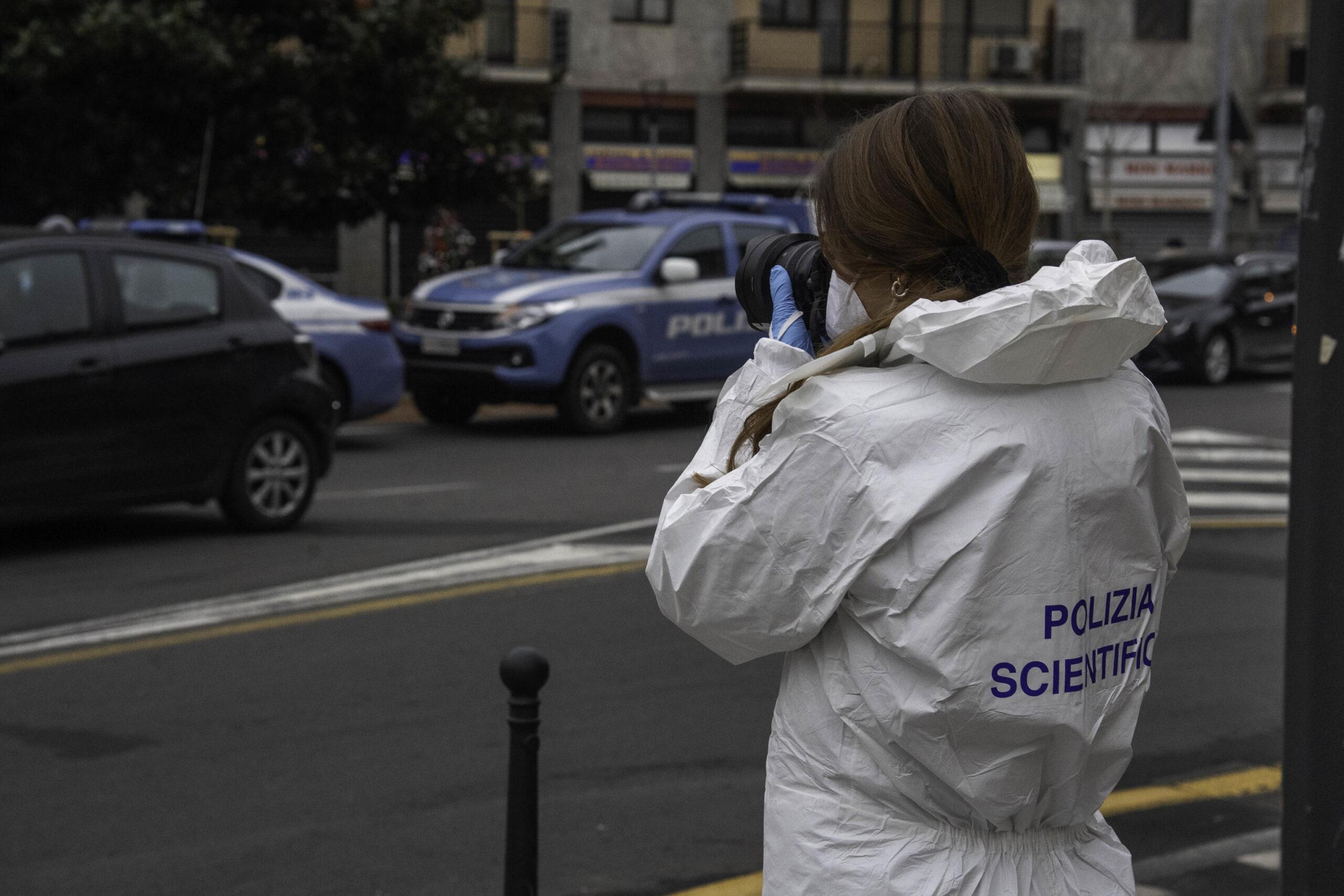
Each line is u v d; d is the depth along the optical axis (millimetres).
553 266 14195
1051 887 1676
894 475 1558
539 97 18453
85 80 15070
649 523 9164
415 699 5602
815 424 1580
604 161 30984
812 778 1675
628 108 31109
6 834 4352
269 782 4758
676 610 1682
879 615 1590
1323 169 2789
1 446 7652
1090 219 34562
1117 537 1633
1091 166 34469
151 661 6094
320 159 16531
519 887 2947
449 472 11289
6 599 7129
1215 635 6727
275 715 5418
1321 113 2789
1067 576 1587
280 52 16453
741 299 1912
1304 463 2824
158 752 5027
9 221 16453
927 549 1562
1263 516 10070
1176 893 3934
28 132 15523
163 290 8414
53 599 7125
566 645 6371
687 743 5145
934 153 1659
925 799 1630
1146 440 1656
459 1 17000
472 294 13430
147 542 8578
